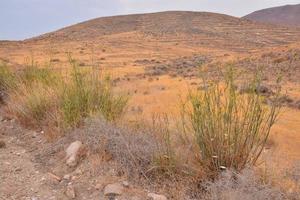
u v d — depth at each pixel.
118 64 34.47
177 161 4.68
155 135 5.55
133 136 5.48
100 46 58.41
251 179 4.13
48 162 5.65
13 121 7.96
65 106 6.79
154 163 4.80
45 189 4.79
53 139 6.45
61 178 5.09
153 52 52.91
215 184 4.18
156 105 12.27
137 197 4.44
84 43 63.56
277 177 4.45
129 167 4.97
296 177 4.52
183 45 64.81
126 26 102.88
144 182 4.71
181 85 17.97
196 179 4.50
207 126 4.55
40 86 8.28
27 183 4.96
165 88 17.31
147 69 29.88
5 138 6.99
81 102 7.00
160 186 4.63
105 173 5.00
